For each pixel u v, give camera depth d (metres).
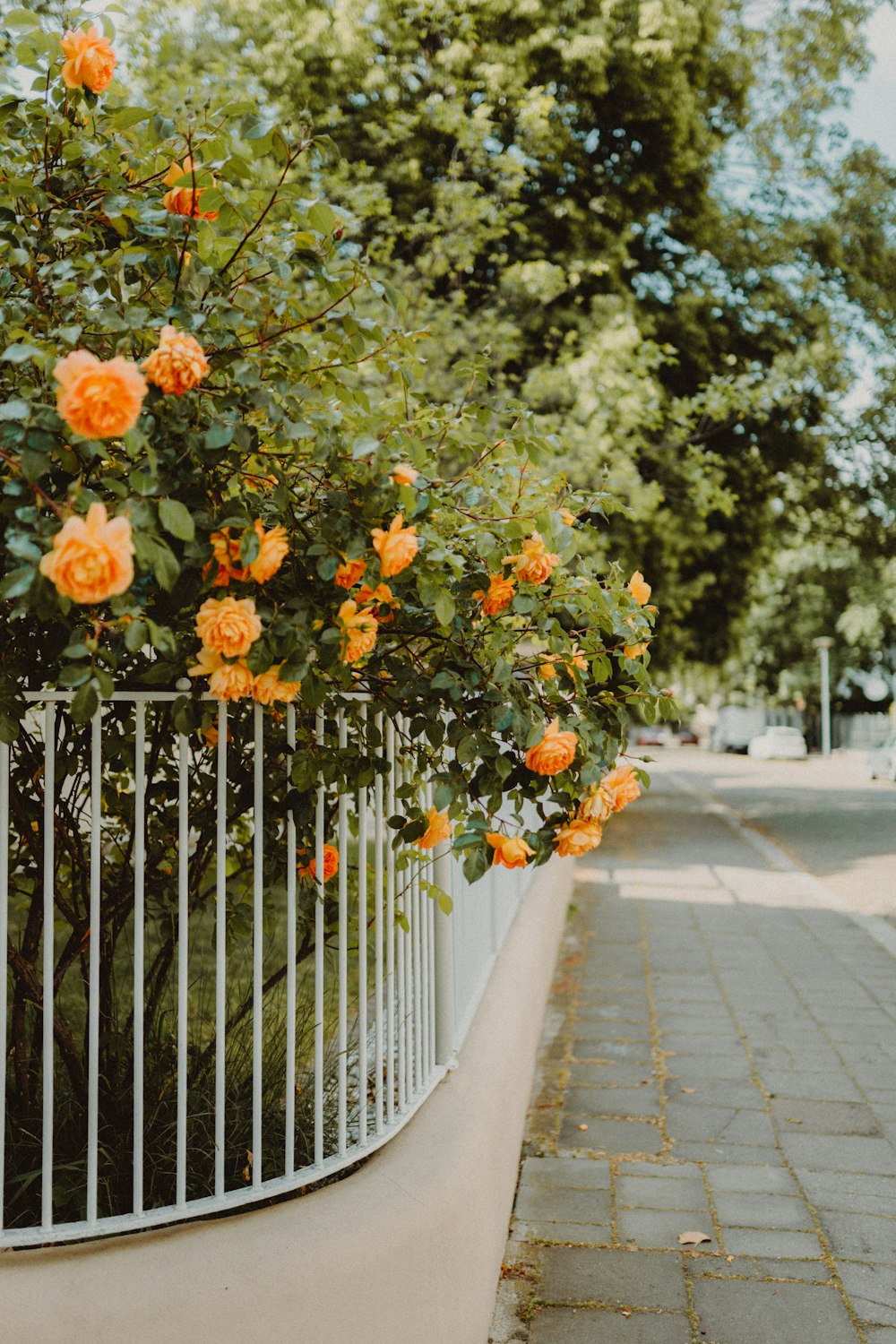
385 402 2.68
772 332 14.59
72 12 2.34
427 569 2.29
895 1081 5.28
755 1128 4.71
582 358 10.16
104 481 1.83
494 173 10.05
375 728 2.63
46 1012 2.25
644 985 7.14
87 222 2.32
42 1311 2.08
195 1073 2.92
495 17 10.80
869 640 45.44
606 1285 3.43
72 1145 2.74
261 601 2.15
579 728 2.50
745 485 15.73
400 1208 2.54
